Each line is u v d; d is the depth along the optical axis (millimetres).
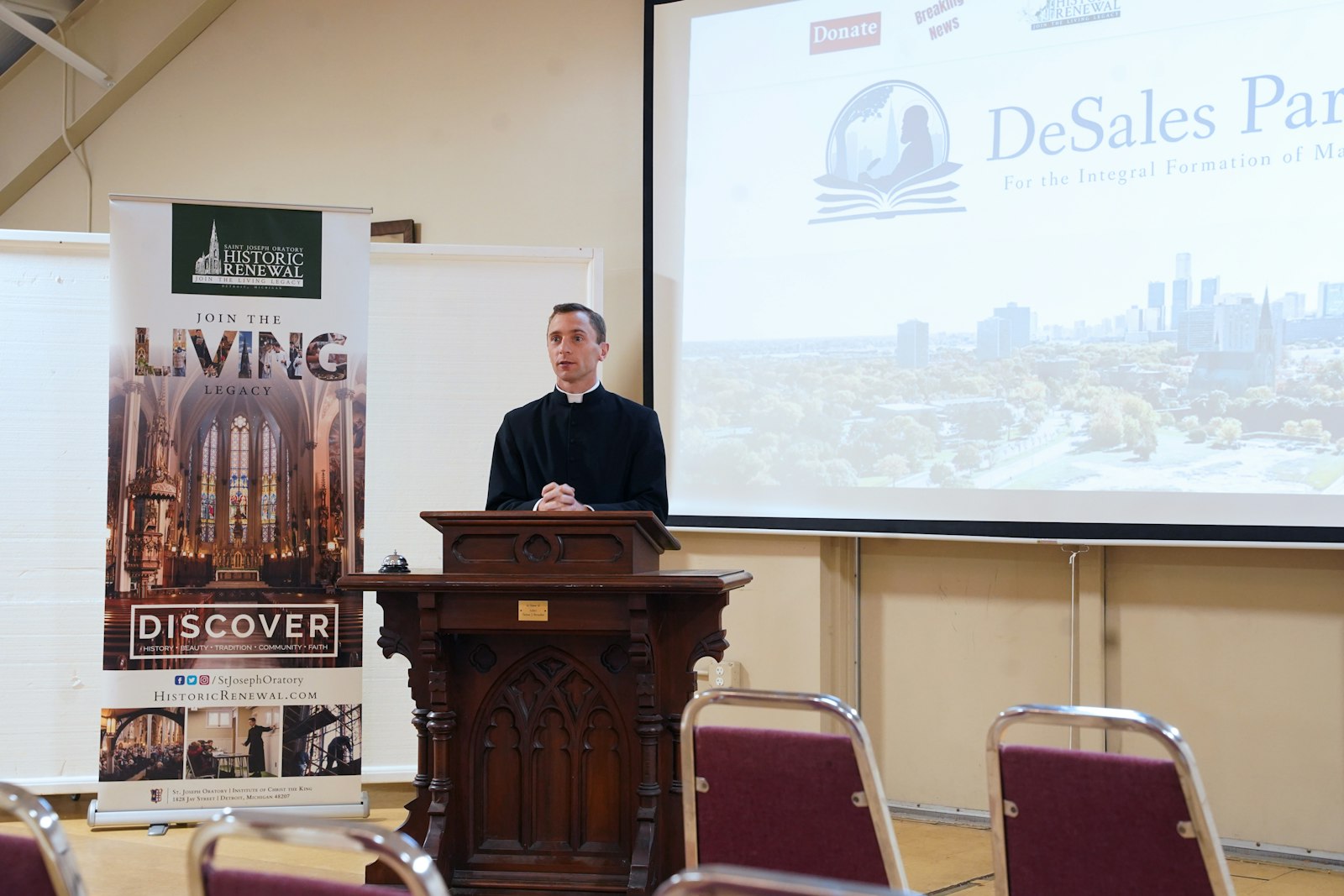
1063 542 3986
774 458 4527
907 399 4312
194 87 5801
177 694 3893
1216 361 3824
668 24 4734
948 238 4262
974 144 4227
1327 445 3660
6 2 5672
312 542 3975
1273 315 3746
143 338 3932
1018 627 4191
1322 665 3746
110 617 3883
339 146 5484
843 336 4430
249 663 3926
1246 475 3770
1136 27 3969
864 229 4406
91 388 4215
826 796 1752
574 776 2697
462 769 2727
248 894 1278
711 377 4648
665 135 4734
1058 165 4086
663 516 3182
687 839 1869
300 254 4027
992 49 4199
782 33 4559
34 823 1353
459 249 4398
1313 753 3750
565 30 5094
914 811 4312
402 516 4344
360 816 3947
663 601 2699
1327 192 3680
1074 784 1638
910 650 4379
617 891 2621
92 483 4195
